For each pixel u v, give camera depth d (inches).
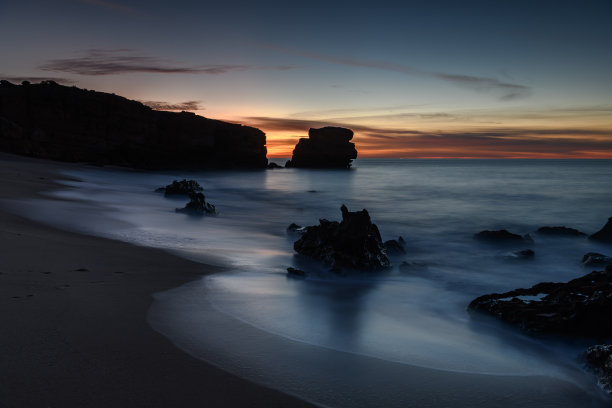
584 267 460.4
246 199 1256.2
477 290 360.2
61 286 250.2
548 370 194.7
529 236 623.8
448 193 1456.7
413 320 264.5
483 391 167.8
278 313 248.8
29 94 2090.3
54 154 2043.6
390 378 171.3
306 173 3080.7
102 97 2287.2
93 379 144.6
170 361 165.3
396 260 486.9
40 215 539.5
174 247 444.5
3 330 177.6
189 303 248.2
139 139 2425.0
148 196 1056.8
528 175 2859.3
